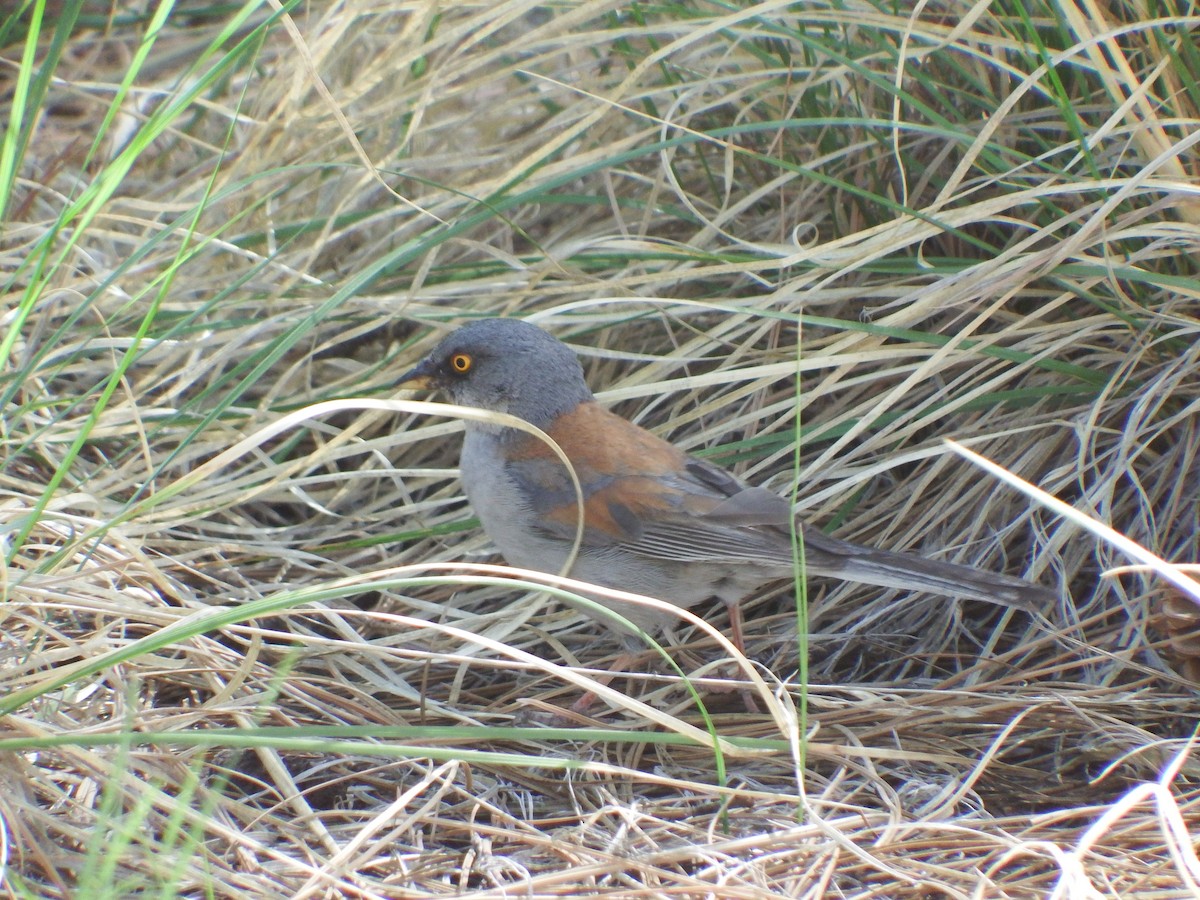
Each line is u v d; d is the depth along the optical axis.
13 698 5.82
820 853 6.22
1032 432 9.16
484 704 8.49
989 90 9.30
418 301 10.25
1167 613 7.88
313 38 10.13
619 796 7.27
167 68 13.39
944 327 9.35
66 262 10.18
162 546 8.98
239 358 10.41
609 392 9.34
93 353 9.84
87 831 5.92
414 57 9.72
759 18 9.39
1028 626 8.93
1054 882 6.07
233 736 5.61
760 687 6.47
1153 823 6.39
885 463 8.78
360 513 9.92
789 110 9.76
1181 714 7.67
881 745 7.77
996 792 7.38
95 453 9.71
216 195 9.16
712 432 9.60
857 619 9.24
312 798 7.17
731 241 10.37
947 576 7.73
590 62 10.93
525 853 6.49
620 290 10.21
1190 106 8.80
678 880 6.00
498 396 8.86
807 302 9.77
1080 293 8.80
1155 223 8.75
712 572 8.54
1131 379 9.05
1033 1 9.20
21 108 6.55
